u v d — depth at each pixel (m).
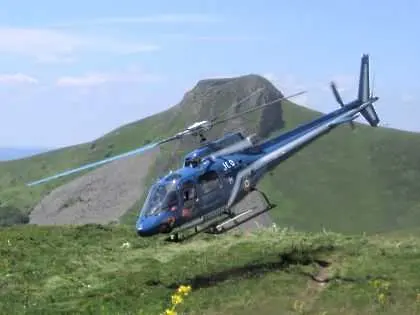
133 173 179.50
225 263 26.44
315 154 186.88
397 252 26.52
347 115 31.27
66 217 174.00
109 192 174.25
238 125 192.62
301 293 21.50
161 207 22.50
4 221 183.38
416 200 163.25
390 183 170.62
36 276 26.03
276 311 19.53
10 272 26.42
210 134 187.12
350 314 18.97
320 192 167.00
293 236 32.56
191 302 21.14
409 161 181.75
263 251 28.16
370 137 194.62
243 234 34.88
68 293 23.48
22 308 21.50
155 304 21.25
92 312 20.83
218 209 24.11
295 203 162.62
